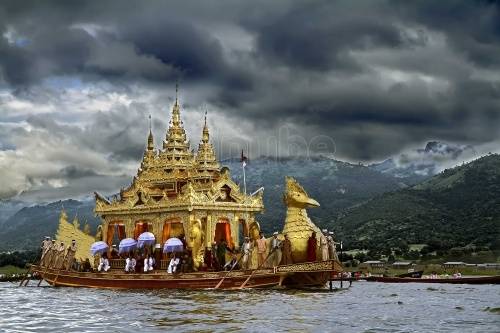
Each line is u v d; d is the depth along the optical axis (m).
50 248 76.19
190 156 76.62
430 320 37.03
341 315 39.22
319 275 59.97
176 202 66.69
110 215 75.44
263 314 39.28
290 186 60.75
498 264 138.62
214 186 67.81
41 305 48.12
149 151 81.12
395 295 61.09
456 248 185.75
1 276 107.44
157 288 61.84
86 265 74.88
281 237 60.44
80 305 47.38
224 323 34.97
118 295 56.41
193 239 64.62
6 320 38.22
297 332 31.42
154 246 68.94
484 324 35.22
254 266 61.34
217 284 59.50
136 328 33.53
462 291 71.06
